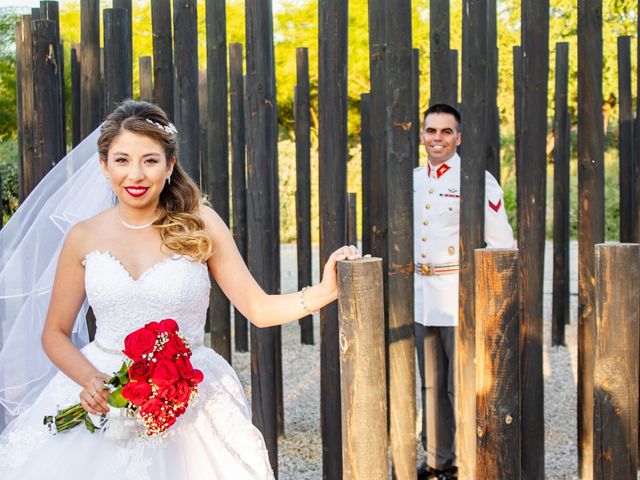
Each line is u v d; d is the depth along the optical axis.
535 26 3.28
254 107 3.38
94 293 2.41
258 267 3.46
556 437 4.66
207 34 3.89
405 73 3.00
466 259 3.10
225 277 2.57
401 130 3.00
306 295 2.45
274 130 4.81
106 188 2.79
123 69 3.30
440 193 4.14
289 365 6.51
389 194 3.04
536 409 3.44
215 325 5.22
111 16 3.28
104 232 2.47
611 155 14.20
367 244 4.55
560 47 6.47
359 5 13.98
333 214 3.26
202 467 2.39
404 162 3.01
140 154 2.37
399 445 3.07
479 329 2.39
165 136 2.40
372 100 3.36
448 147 4.13
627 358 2.33
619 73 4.68
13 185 6.81
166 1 3.37
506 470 2.40
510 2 11.81
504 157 14.22
